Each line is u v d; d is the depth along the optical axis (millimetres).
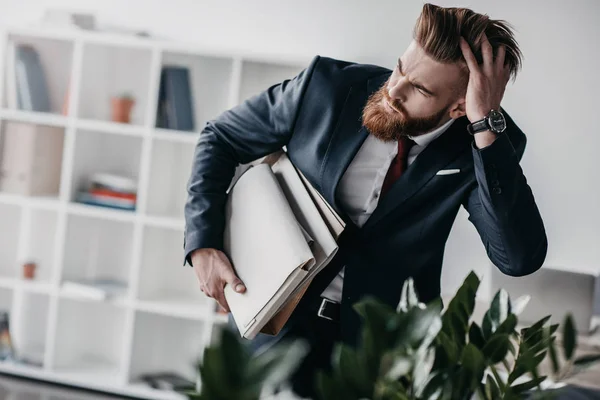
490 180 1803
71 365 4719
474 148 1810
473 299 985
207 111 4605
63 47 4801
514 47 1858
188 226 2066
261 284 1936
